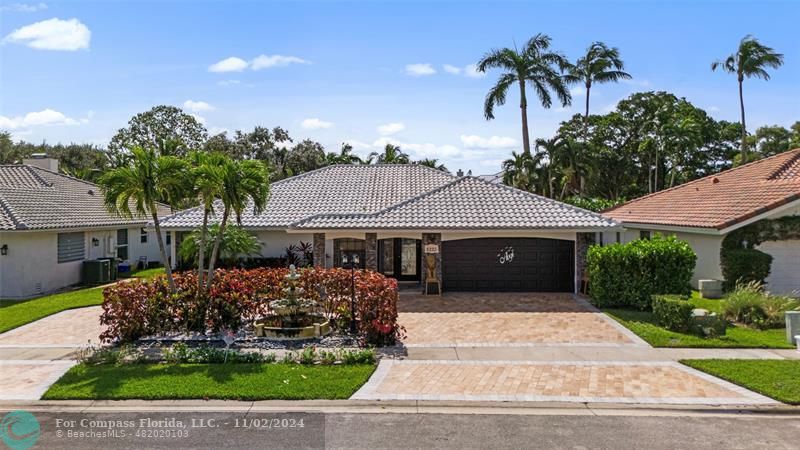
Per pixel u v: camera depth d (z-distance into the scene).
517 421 8.73
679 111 52.00
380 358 12.17
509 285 21.56
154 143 55.66
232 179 14.11
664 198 29.86
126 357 11.95
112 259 26.05
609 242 29.58
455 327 15.30
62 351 13.06
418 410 9.20
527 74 40.88
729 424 8.62
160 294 14.16
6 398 9.73
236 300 14.43
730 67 48.38
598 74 47.91
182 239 25.59
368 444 7.84
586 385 10.36
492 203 22.11
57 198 27.03
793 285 20.12
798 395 9.55
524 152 40.44
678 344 13.26
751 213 19.66
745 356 12.27
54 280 23.58
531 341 13.76
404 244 23.91
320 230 20.61
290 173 49.56
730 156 54.44
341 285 14.70
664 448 7.74
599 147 53.12
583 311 17.50
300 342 13.44
